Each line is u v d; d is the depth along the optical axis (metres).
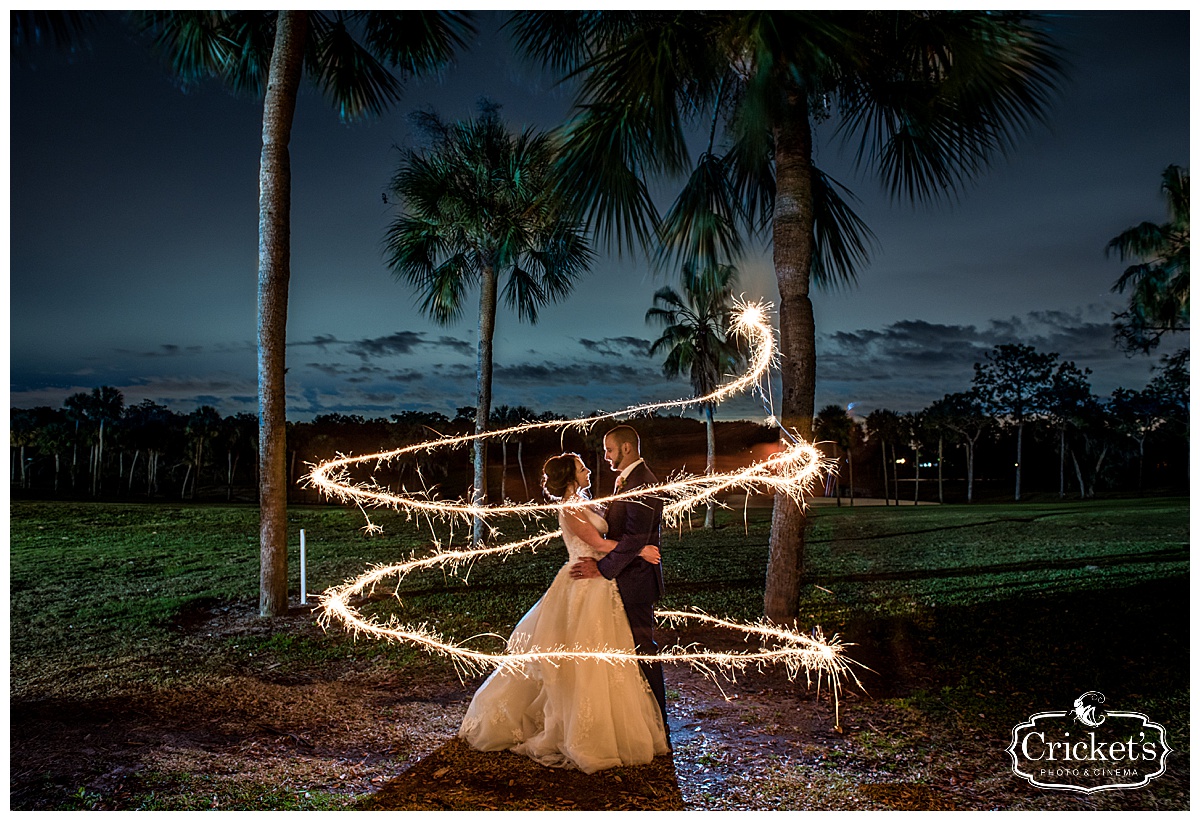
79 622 8.32
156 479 70.50
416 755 4.31
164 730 4.65
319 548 17.34
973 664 6.09
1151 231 23.02
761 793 3.83
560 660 4.28
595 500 4.57
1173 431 61.31
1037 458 77.25
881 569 12.51
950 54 6.56
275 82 8.95
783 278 6.84
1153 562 12.27
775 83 6.46
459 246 16.98
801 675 5.91
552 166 6.85
